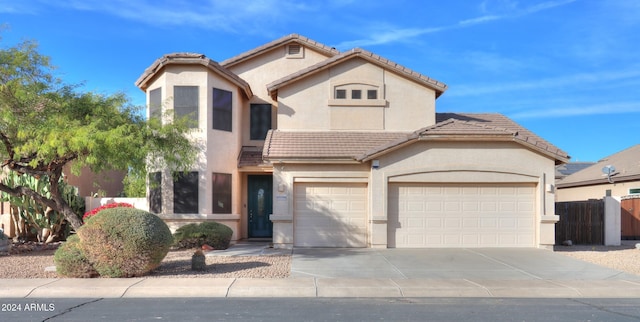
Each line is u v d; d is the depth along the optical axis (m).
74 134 11.09
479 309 7.97
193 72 16.22
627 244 17.38
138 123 13.17
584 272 11.20
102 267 10.11
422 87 17.41
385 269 11.37
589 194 25.62
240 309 7.86
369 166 15.22
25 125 11.68
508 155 15.08
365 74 17.38
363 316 7.42
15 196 14.88
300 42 19.09
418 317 7.37
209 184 16.11
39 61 12.59
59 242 16.41
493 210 15.21
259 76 19.11
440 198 15.21
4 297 8.80
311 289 9.27
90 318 7.18
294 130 17.20
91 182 21.44
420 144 15.04
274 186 15.06
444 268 11.55
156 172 16.20
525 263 12.32
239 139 17.83
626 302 8.65
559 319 7.32
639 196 20.77
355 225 15.30
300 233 15.22
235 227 16.92
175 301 8.49
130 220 10.27
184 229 14.66
